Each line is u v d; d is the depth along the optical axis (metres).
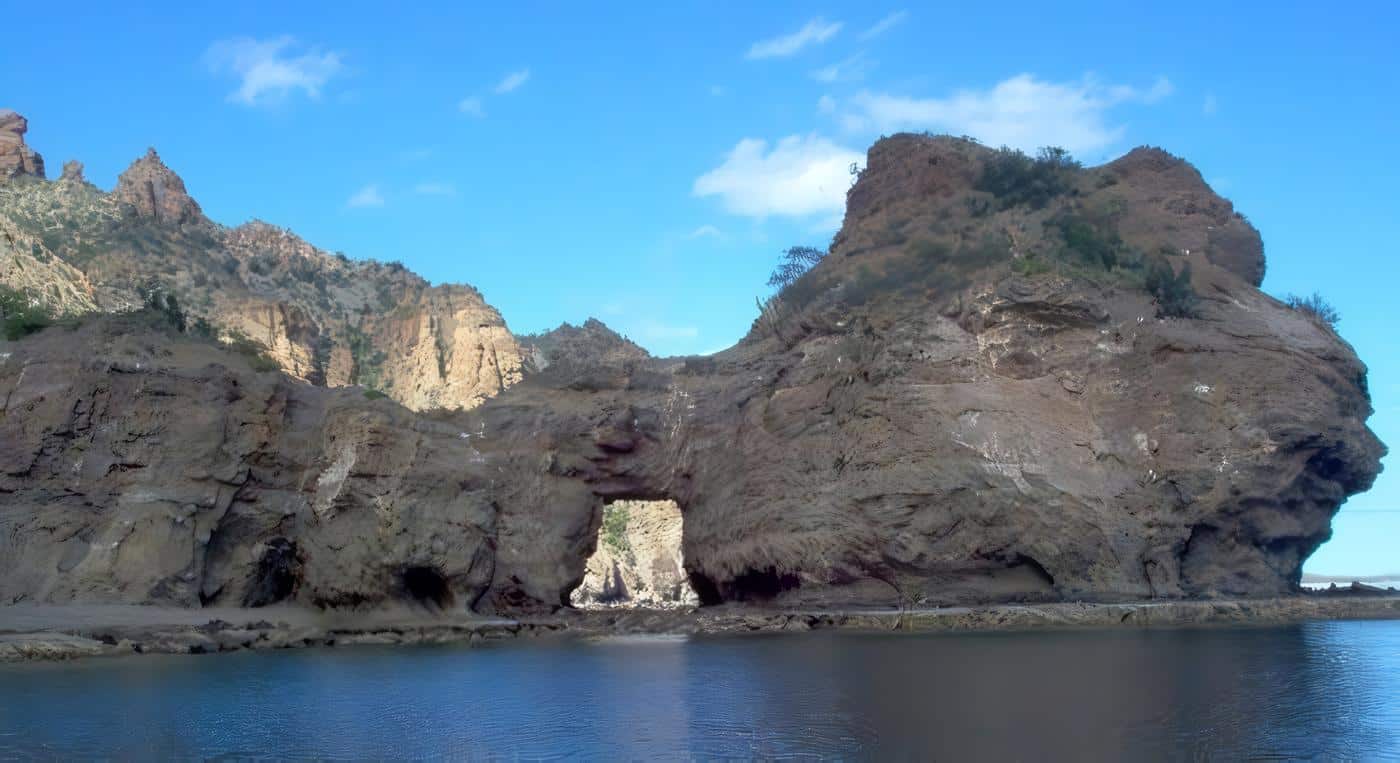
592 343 167.12
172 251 160.38
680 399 89.69
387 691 49.41
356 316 181.75
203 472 73.50
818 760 35.09
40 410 71.00
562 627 76.06
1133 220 94.81
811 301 94.88
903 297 87.38
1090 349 79.62
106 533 70.00
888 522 76.62
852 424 81.00
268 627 70.75
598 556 147.25
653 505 157.25
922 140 108.12
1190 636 62.50
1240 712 40.75
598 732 40.06
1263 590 76.19
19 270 118.38
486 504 81.12
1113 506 74.38
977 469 75.31
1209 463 74.88
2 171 168.88
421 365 162.62
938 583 76.44
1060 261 85.44
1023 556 74.62
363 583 75.12
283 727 41.53
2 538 68.12
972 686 46.62
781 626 73.00
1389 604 74.94
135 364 73.94
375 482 76.88
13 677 52.75
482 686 50.66
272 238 189.62
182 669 56.16
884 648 60.06
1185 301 82.12
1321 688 45.19
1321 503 79.19
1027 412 77.12
